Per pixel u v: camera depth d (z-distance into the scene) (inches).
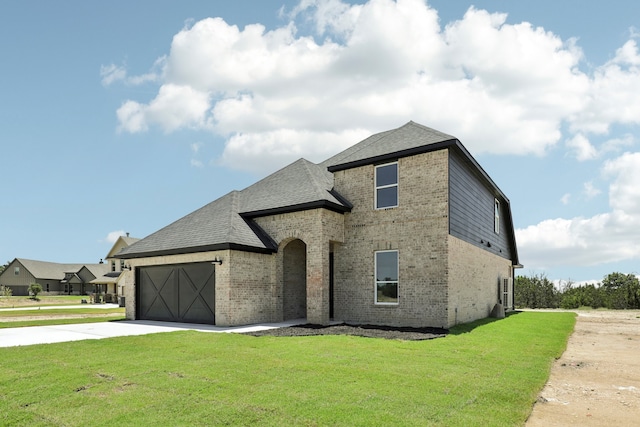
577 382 268.4
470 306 621.9
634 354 378.6
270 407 197.6
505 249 953.5
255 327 535.5
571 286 1576.0
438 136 564.4
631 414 204.5
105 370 272.2
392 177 584.7
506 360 315.9
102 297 1806.1
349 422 178.5
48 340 418.3
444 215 527.8
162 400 209.2
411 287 541.6
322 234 572.7
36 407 200.4
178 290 633.6
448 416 187.2
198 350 344.5
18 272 2684.5
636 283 1288.1
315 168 743.7
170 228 725.3
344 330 486.3
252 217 656.4
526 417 193.8
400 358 313.7
